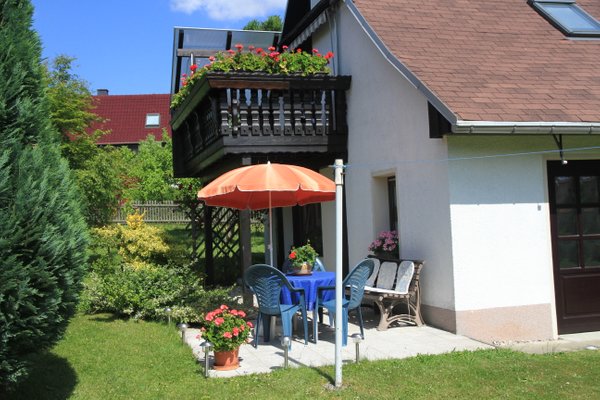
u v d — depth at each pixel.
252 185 6.52
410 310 7.89
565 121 6.62
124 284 8.54
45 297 4.15
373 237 9.09
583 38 8.81
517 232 7.24
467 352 6.17
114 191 15.58
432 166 7.39
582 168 7.60
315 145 9.66
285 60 9.34
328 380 5.30
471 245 7.06
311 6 12.49
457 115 6.38
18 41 4.44
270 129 9.29
